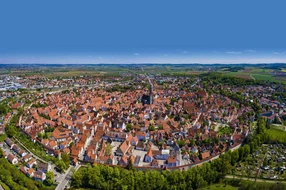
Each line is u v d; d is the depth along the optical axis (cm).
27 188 19025
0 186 18375
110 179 19988
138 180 19312
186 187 19275
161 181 19225
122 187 18925
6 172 19712
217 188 19800
